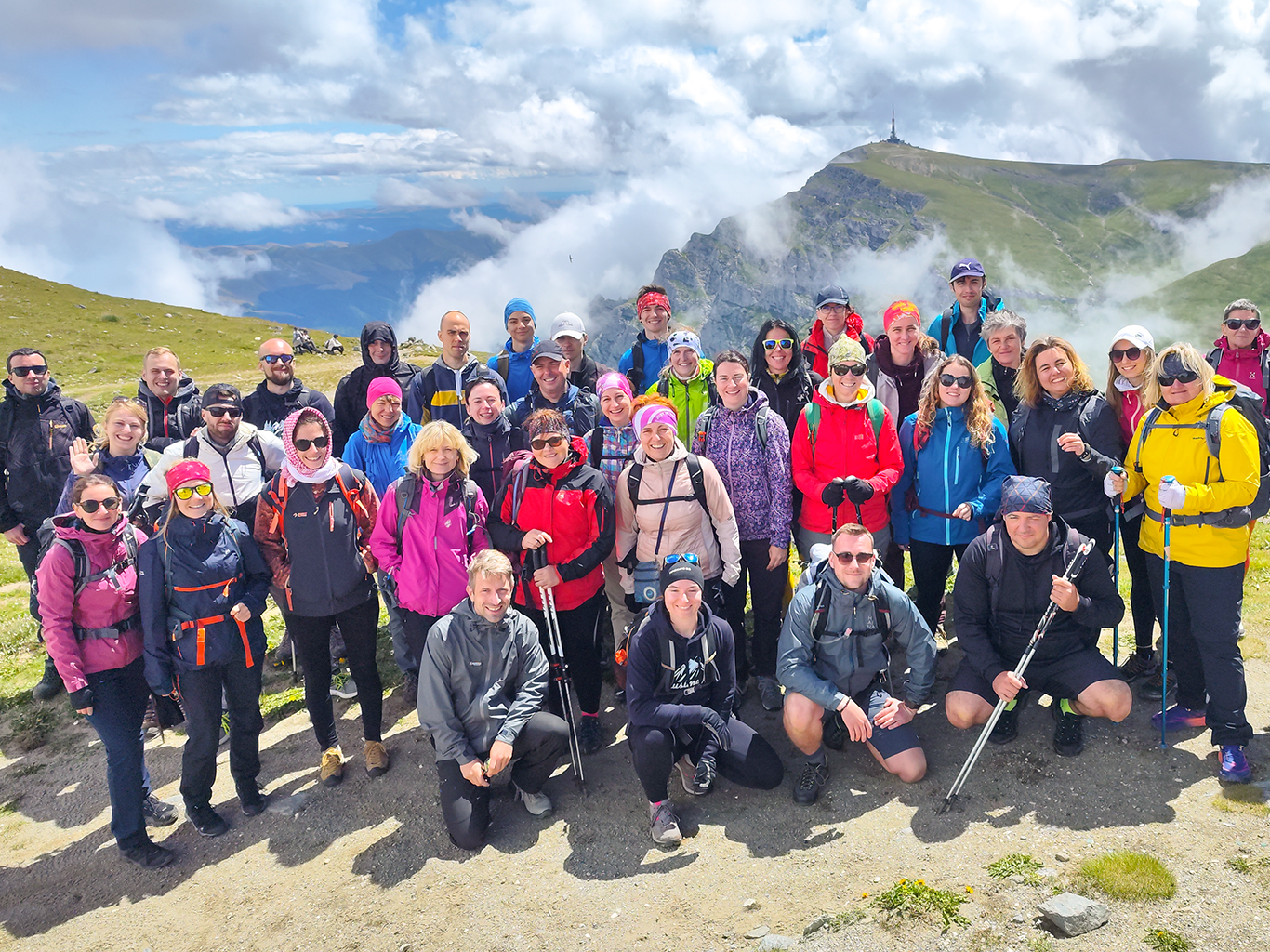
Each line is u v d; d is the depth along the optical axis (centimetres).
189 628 675
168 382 1007
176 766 834
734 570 771
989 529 698
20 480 972
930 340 914
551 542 746
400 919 593
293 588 735
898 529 836
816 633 689
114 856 701
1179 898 512
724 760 686
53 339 6712
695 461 753
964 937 506
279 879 652
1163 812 600
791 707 689
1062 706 697
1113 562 787
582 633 776
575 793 725
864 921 528
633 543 786
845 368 770
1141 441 685
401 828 696
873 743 686
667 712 651
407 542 738
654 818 651
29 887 671
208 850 699
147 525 792
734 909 561
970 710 700
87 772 832
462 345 993
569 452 742
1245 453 624
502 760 649
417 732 845
